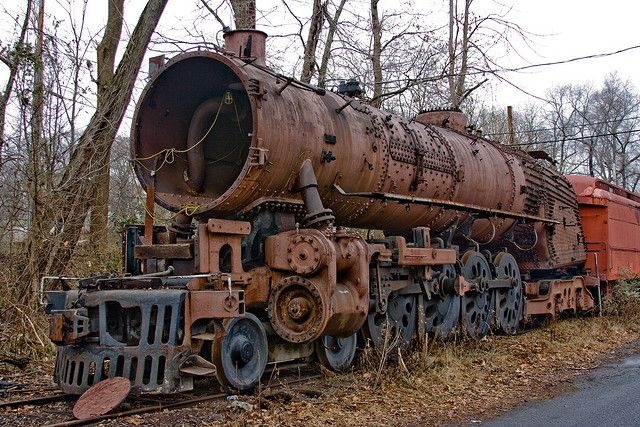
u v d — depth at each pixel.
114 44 12.78
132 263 7.98
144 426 6.01
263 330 7.62
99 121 11.62
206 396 7.10
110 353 6.77
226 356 7.09
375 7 20.41
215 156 8.45
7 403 6.83
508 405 7.52
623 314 16.52
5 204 11.99
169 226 8.12
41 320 10.44
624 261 18.81
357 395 7.54
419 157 10.37
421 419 6.79
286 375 8.56
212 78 8.43
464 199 11.77
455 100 23.97
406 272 9.98
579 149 60.16
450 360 9.45
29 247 10.87
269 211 7.98
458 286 10.79
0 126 11.37
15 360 9.09
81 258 12.40
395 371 8.59
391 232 11.34
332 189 8.83
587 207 17.77
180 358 6.65
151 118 8.40
